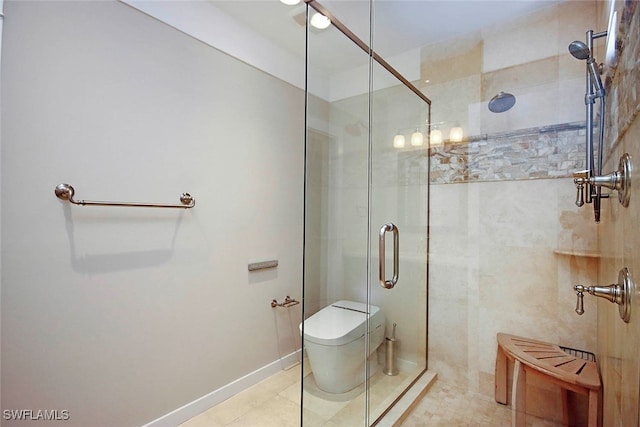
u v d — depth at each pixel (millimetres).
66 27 1411
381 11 2008
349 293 2391
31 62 1314
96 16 1504
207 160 2002
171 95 1810
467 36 2125
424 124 2258
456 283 2139
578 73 1774
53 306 1371
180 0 1851
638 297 744
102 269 1523
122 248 1598
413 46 2309
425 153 2252
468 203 2105
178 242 1841
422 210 2248
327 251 2385
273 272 2455
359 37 2176
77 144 1445
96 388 1493
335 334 1987
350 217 2434
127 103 1618
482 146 2064
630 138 840
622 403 993
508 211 1977
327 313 2273
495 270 2020
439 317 2189
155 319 1725
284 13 2100
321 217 2357
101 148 1522
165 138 1782
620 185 940
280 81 2514
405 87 2316
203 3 1968
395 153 2336
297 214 2674
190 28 1899
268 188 2418
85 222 1471
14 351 1271
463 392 2090
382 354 2225
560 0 1815
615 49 1059
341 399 1962
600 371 1524
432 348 2215
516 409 1756
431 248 2219
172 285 1807
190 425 1798
